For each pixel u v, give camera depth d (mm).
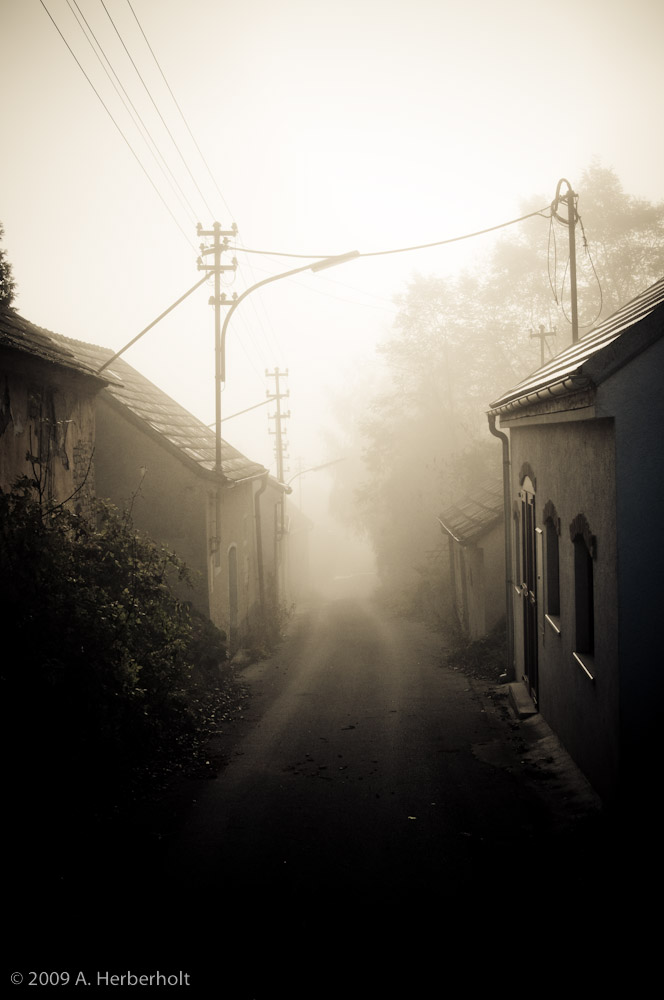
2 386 9312
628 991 3859
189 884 5332
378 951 4410
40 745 6305
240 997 4000
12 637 6379
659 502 5578
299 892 5184
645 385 5562
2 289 9094
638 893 4695
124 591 8930
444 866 5512
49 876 5410
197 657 12547
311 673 15047
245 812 6840
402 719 10500
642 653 5613
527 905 4793
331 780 7793
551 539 8836
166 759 8531
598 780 6402
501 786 7312
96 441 14875
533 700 10227
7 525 6902
